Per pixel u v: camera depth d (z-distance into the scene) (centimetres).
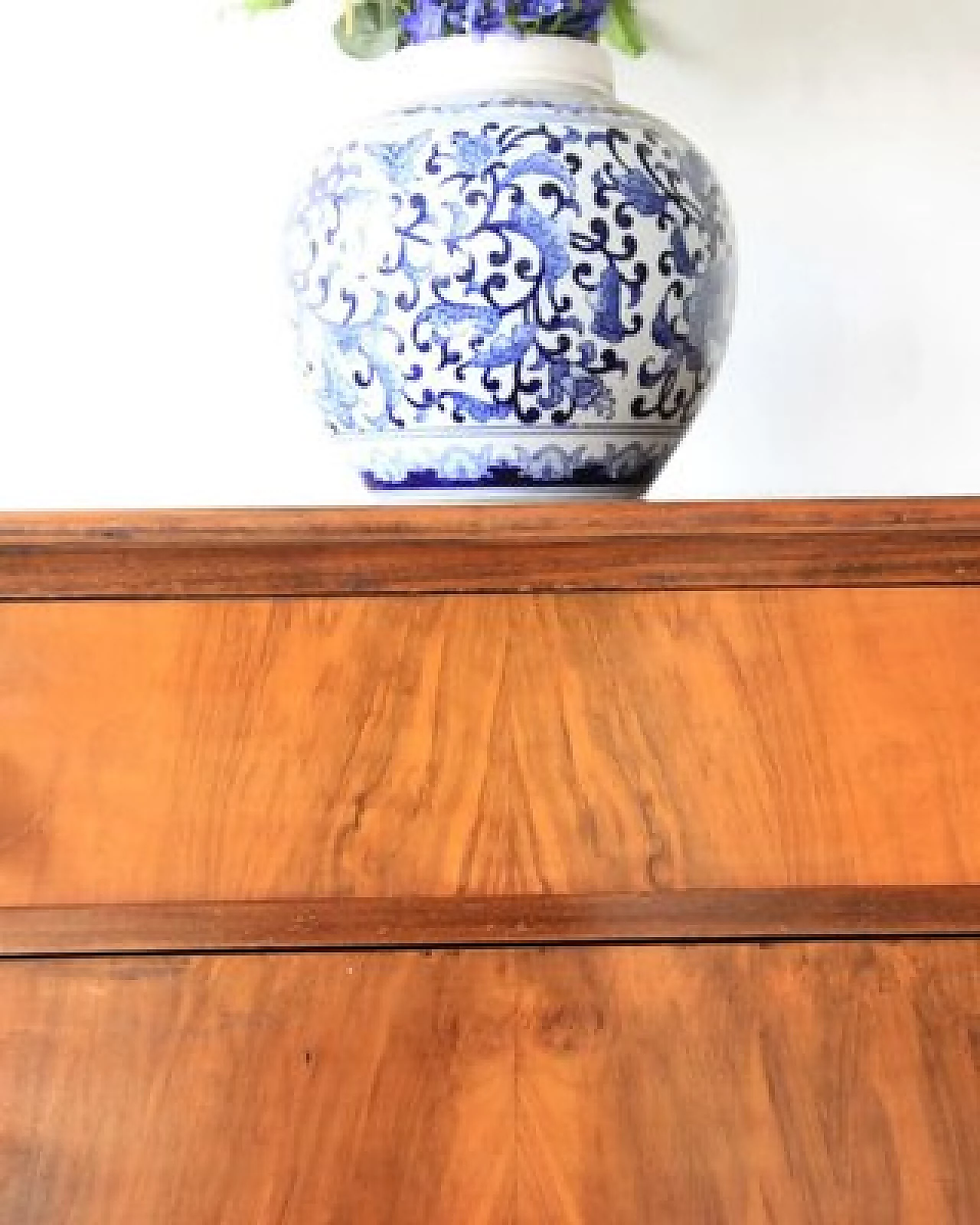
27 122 100
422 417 73
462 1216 55
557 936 58
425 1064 56
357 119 92
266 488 102
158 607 61
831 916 58
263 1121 56
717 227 77
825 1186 55
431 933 58
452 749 59
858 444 103
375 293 72
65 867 58
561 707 60
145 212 101
